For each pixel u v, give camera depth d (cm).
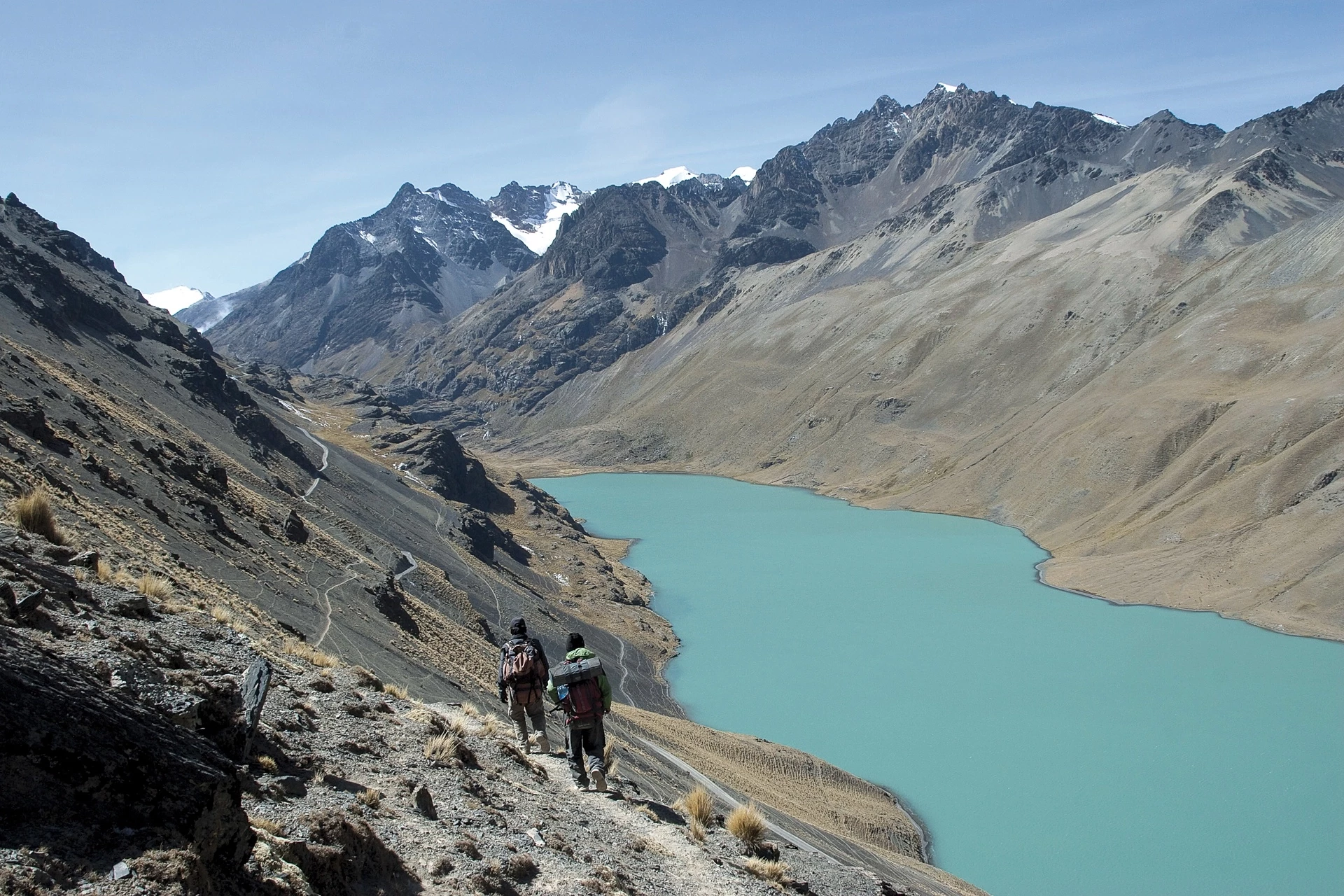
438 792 1291
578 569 14525
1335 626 10969
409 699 1836
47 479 3475
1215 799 7194
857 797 6956
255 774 1063
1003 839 6725
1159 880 6144
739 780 5762
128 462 4947
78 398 5772
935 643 11456
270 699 1350
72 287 9825
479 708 4291
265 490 8194
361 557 7669
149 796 767
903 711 9231
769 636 12025
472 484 17250
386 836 1078
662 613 13462
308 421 17662
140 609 1456
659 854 1415
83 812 725
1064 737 8475
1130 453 18262
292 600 4425
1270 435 15988
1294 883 6038
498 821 1268
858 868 1780
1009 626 12031
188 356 11588
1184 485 16362
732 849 1549
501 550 13562
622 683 9500
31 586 1207
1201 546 13875
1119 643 11156
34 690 771
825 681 10225
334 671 1775
